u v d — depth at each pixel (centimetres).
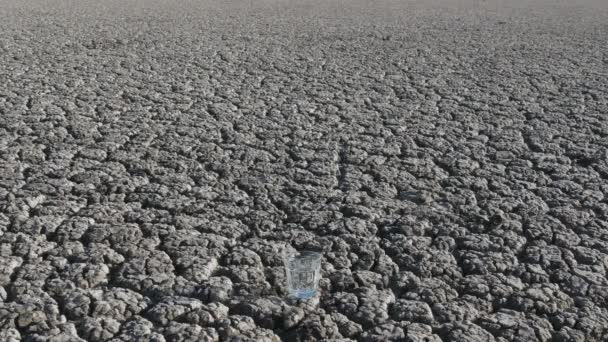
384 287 344
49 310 310
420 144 546
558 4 1714
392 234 394
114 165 482
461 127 593
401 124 597
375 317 317
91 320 304
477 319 320
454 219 415
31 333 294
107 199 428
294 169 487
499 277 354
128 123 574
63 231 382
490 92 717
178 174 471
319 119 606
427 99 684
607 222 418
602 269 364
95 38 978
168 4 1490
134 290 331
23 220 393
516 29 1193
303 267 325
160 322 306
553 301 334
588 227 411
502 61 884
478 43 1025
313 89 712
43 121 569
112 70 773
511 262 368
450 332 308
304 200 437
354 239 386
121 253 364
